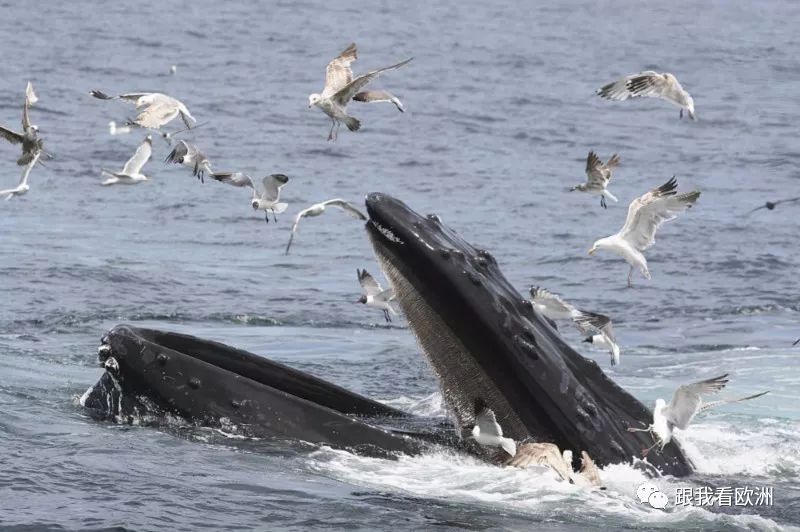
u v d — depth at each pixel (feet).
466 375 139.33
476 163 539.29
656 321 279.69
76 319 252.21
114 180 198.80
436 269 136.05
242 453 137.90
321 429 142.31
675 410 135.03
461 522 122.72
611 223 426.51
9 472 129.80
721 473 146.10
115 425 145.89
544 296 152.87
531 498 130.11
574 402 137.28
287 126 601.62
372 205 138.41
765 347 246.27
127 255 339.77
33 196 421.18
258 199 184.96
